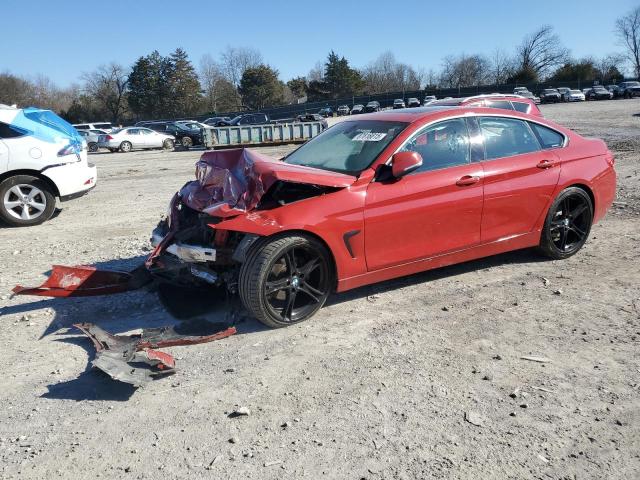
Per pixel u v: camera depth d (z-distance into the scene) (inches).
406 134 179.2
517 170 195.9
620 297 179.6
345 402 125.3
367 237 169.5
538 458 104.7
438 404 123.3
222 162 187.6
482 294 187.2
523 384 130.5
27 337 166.7
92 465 107.0
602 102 2150.6
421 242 179.9
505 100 443.8
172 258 177.5
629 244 236.2
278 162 175.3
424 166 180.7
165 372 139.1
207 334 160.2
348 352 149.3
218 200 167.9
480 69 3986.2
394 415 119.6
